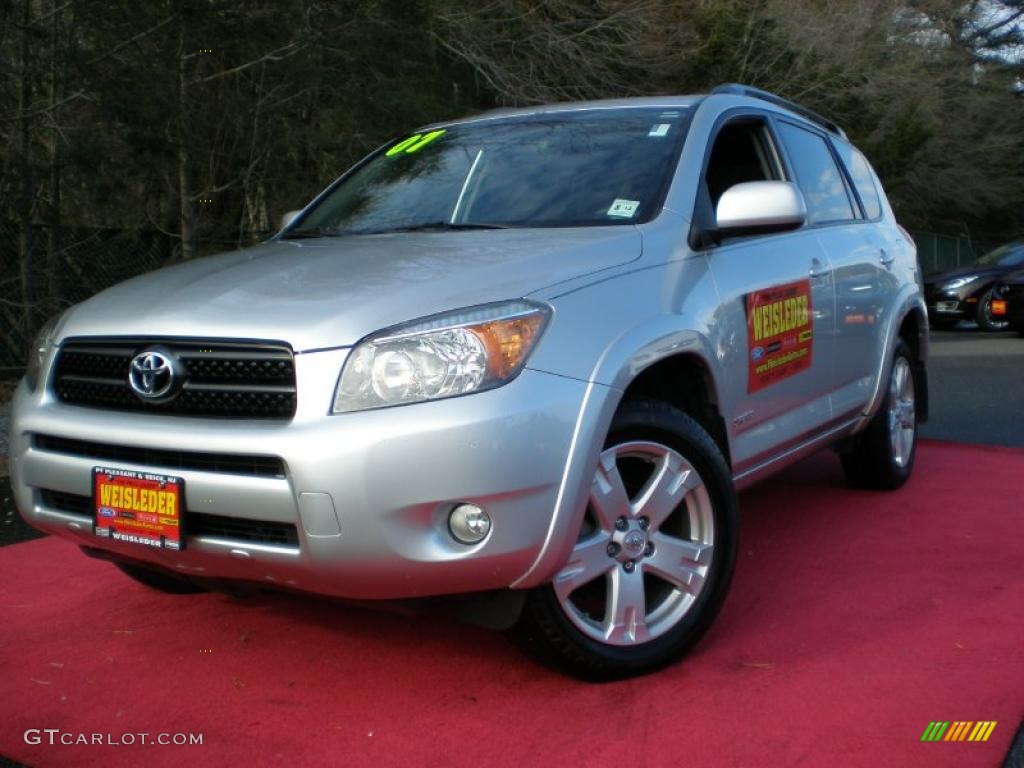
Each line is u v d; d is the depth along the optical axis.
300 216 4.59
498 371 2.87
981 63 33.44
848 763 2.71
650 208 3.72
